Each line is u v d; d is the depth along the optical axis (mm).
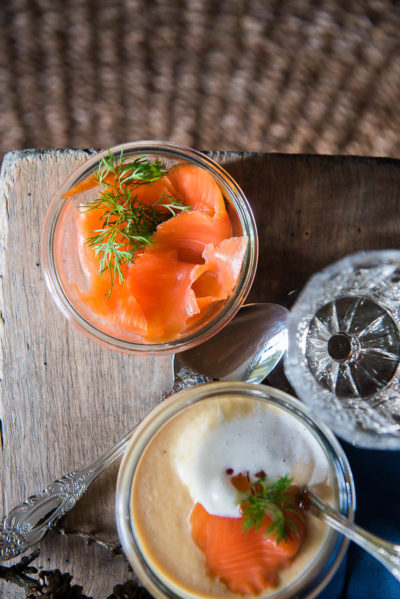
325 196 412
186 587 364
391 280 393
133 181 380
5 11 604
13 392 409
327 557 366
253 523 350
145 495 370
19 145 599
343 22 596
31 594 382
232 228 392
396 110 592
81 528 401
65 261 396
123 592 382
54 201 392
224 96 595
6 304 411
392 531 399
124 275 380
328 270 380
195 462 364
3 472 408
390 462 404
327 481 371
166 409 369
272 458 366
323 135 591
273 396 371
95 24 602
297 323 385
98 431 407
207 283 388
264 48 596
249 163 412
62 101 601
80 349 408
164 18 600
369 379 413
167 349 384
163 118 596
